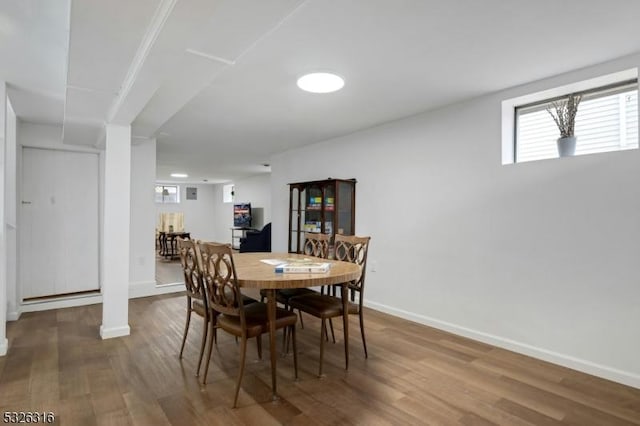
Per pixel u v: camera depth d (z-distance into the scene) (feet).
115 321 10.53
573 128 8.79
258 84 9.37
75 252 14.78
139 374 8.07
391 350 9.68
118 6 4.82
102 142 13.12
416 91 9.87
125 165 10.48
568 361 8.59
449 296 11.20
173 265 24.41
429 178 11.79
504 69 8.41
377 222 13.70
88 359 8.87
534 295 9.23
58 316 12.66
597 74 8.15
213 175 32.60
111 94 8.21
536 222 9.20
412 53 7.56
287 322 7.70
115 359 8.89
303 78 8.64
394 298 13.01
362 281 9.28
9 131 11.97
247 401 6.98
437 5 5.80
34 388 7.38
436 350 9.68
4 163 9.07
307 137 15.81
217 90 9.84
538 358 9.11
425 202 11.92
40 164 13.99
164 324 11.78
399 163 12.83
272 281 6.98
